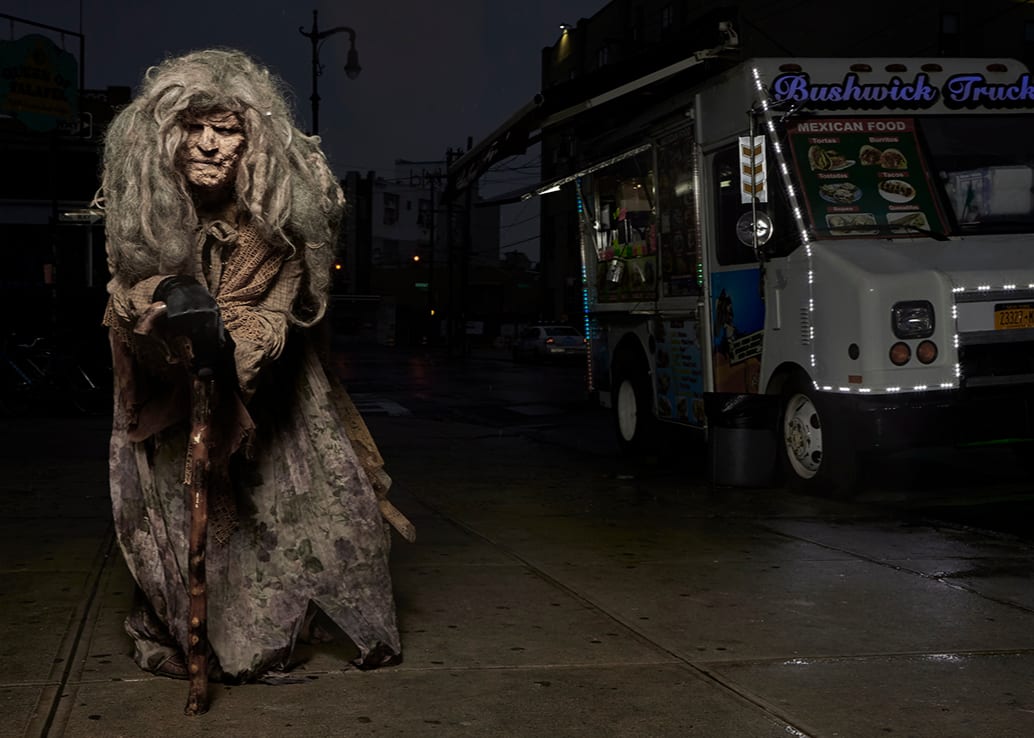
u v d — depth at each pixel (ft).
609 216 36.19
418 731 10.20
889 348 23.66
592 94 31.30
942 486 27.89
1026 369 24.48
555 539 19.95
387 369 112.98
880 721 10.69
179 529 10.95
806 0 131.03
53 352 47.85
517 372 108.58
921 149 26.55
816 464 25.86
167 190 10.09
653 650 12.95
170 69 10.37
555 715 10.70
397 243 321.52
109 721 10.24
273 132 10.46
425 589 15.85
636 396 33.78
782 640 13.44
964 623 14.33
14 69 64.80
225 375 9.68
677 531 20.90
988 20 134.72
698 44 29.48
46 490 24.76
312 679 11.57
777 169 25.93
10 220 81.61
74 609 14.25
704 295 29.25
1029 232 26.53
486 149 34.91
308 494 11.46
